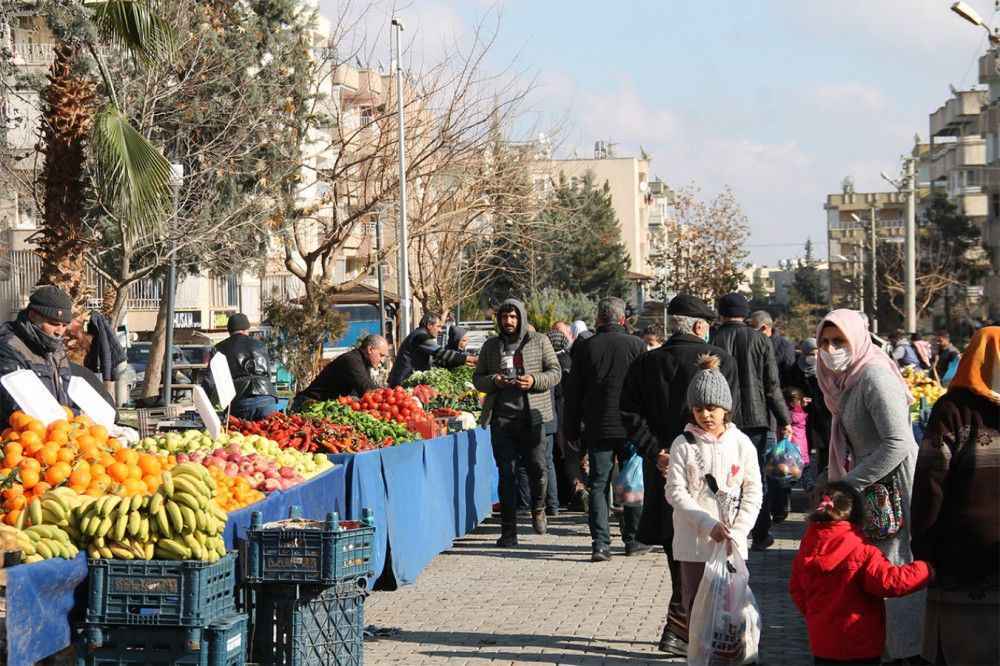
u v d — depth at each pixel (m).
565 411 12.55
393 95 36.59
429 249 42.31
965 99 94.31
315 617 7.38
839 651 7.08
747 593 7.47
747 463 7.62
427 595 10.98
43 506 6.48
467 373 20.83
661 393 8.75
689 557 7.64
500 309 13.68
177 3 26.88
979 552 6.46
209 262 30.02
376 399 13.82
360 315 54.59
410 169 35.41
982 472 6.45
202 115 27.72
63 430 7.32
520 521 15.81
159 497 6.48
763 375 12.45
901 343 31.47
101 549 6.39
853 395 7.44
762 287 186.12
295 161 31.16
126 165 16.05
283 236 33.84
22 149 28.09
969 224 89.06
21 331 9.88
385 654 8.76
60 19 24.14
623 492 12.60
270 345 34.00
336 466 10.38
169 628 6.34
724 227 87.12
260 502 8.18
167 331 17.95
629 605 10.39
